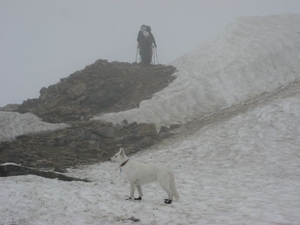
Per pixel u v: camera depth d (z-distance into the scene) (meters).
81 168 17.73
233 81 29.02
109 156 20.44
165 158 18.91
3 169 12.83
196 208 9.11
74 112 27.33
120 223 7.45
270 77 29.02
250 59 30.77
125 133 23.98
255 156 17.22
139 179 10.01
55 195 9.28
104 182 13.85
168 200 9.80
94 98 29.00
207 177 14.79
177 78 32.28
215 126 22.28
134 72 33.66
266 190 11.55
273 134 19.30
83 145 21.56
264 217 7.95
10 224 7.01
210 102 27.70
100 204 8.92
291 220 7.63
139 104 28.17
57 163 18.45
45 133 23.75
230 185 13.01
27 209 7.89
